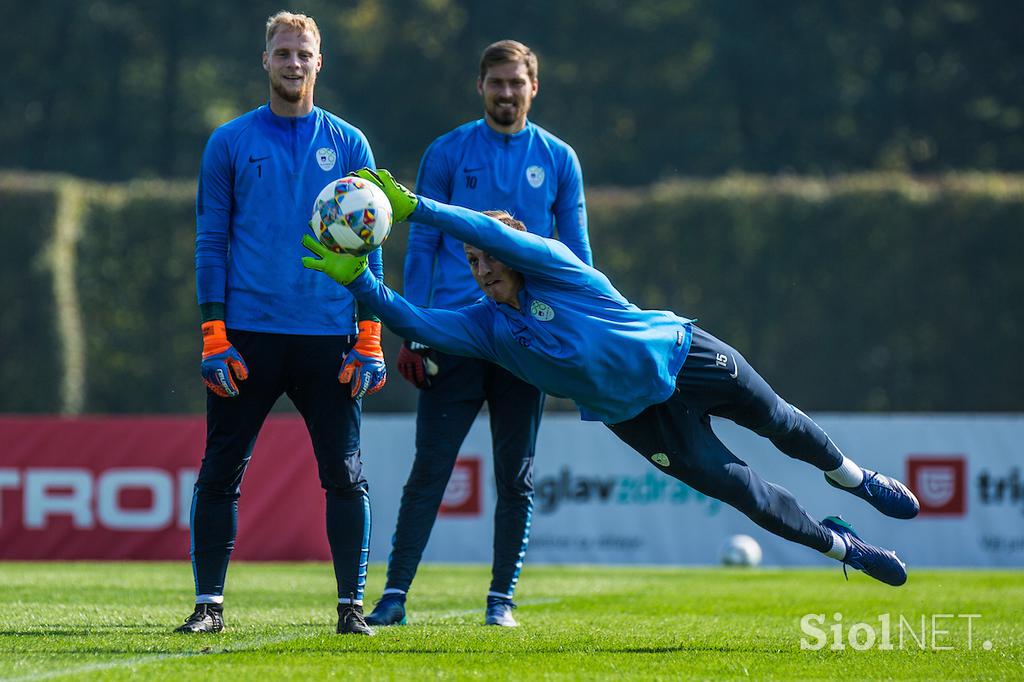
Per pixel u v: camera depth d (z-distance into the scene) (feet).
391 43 480.23
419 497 78.28
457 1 488.85
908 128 478.18
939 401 332.39
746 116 479.82
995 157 476.13
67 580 113.19
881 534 156.56
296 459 154.81
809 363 334.24
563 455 159.12
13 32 483.10
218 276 69.15
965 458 157.17
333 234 58.08
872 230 331.77
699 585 117.29
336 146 71.00
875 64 479.82
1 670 56.13
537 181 80.69
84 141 483.51
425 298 80.02
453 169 80.74
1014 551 156.25
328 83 481.46
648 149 477.36
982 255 330.95
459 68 483.10
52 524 153.38
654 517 158.20
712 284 335.67
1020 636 73.26
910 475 157.38
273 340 69.31
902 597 103.30
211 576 71.10
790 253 333.62
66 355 326.24
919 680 56.95
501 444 78.79
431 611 88.12
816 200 333.42
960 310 330.95
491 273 61.77
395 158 476.13
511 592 78.89
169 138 487.20
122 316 338.75
